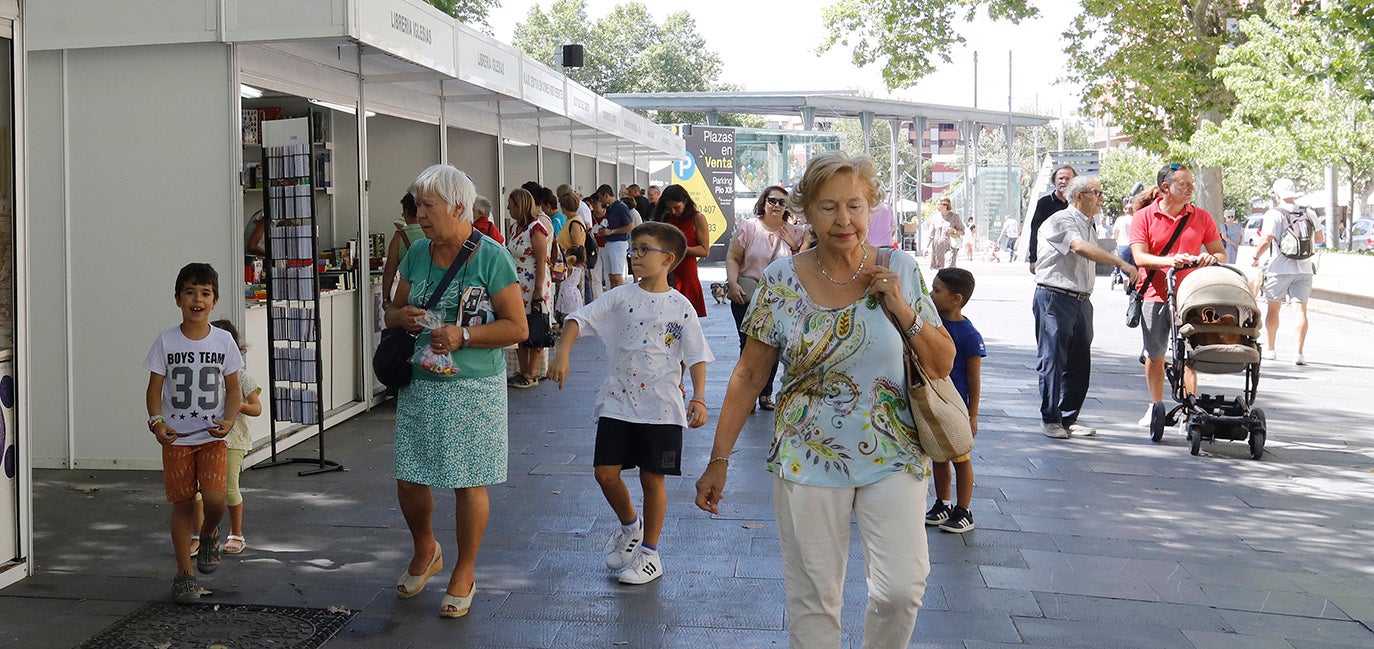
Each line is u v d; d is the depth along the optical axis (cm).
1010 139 6147
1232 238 3719
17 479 555
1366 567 602
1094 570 586
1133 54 2411
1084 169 2514
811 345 363
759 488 738
